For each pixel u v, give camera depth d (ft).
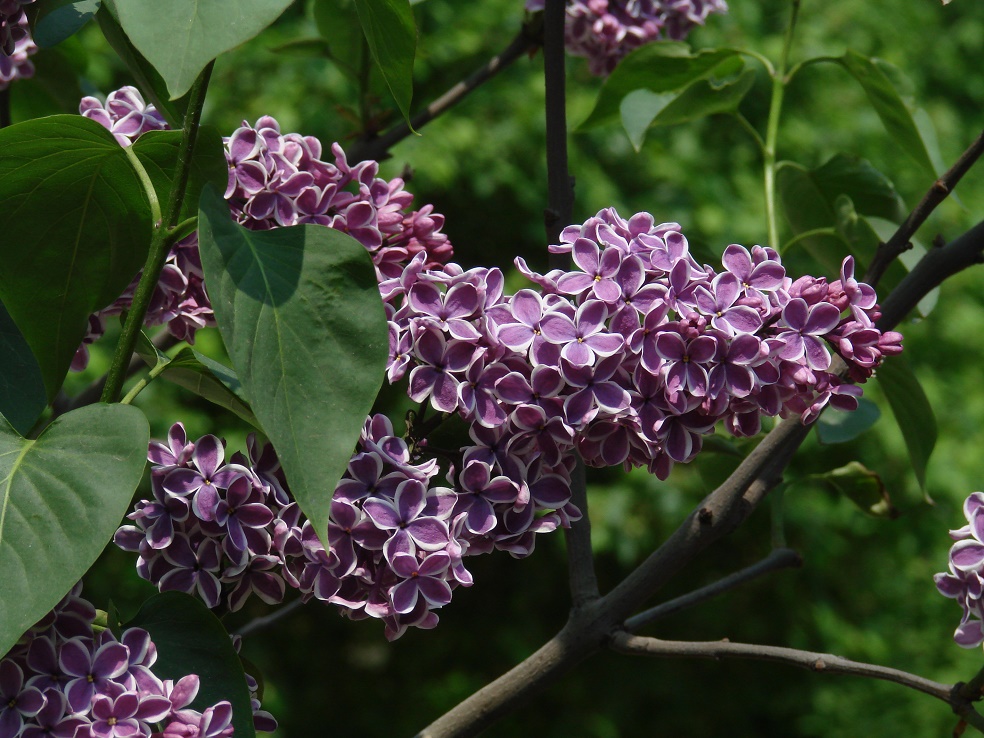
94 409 3.24
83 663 3.23
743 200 10.50
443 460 3.46
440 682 11.76
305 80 9.44
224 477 3.34
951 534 3.42
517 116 9.94
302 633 11.68
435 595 3.31
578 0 4.30
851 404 3.38
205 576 3.34
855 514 10.82
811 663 3.48
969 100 12.55
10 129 3.33
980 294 11.64
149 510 3.34
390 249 3.57
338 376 3.20
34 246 3.45
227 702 3.25
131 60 3.58
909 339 11.10
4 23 3.70
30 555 3.17
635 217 3.42
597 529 9.77
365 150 4.46
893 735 10.88
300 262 3.24
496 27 10.11
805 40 11.19
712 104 4.11
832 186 4.15
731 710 11.69
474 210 10.43
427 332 3.34
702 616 11.57
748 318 3.34
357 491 3.32
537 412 3.32
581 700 11.50
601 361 3.32
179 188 3.34
